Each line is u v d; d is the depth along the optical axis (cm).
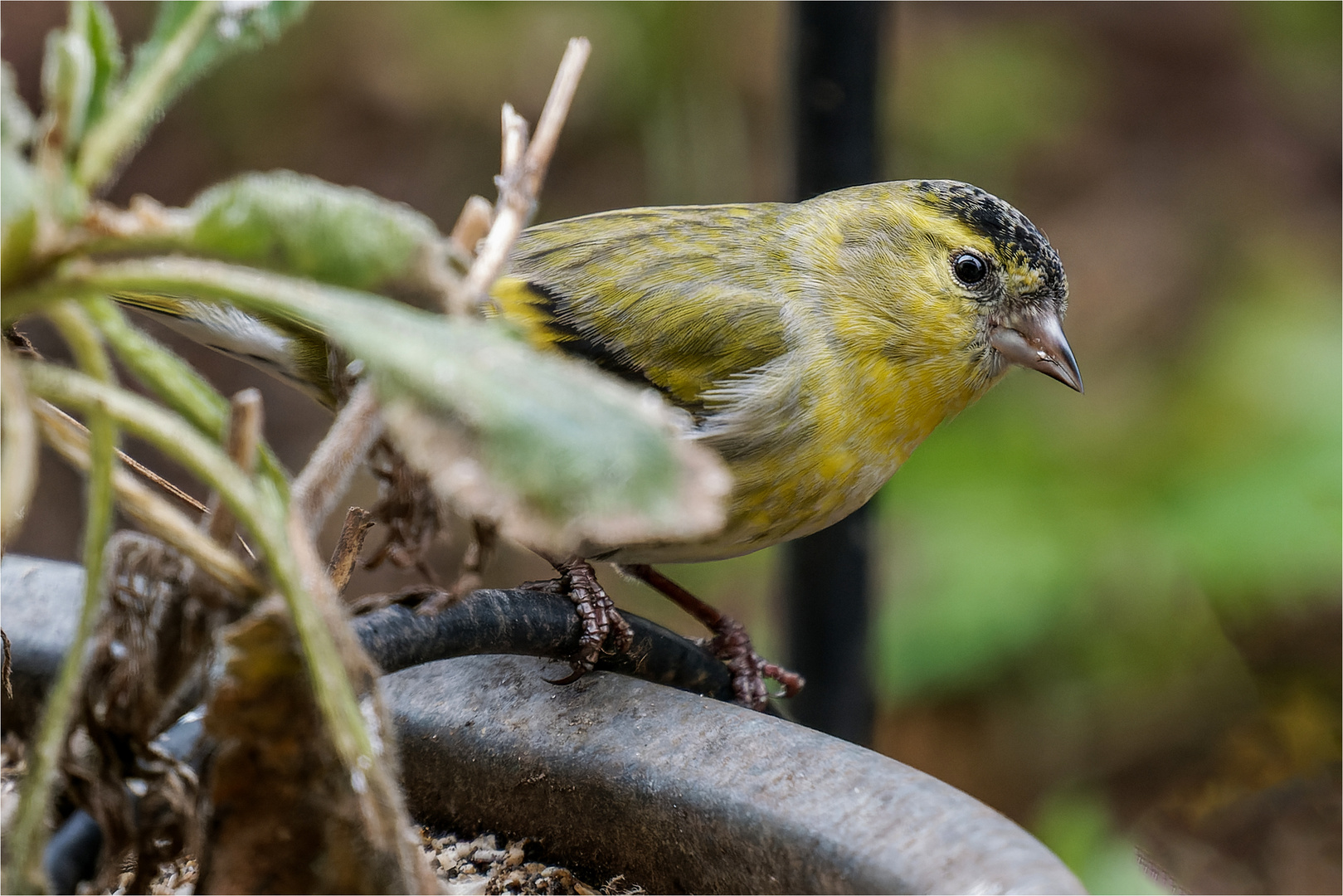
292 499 227
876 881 290
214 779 233
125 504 224
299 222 200
